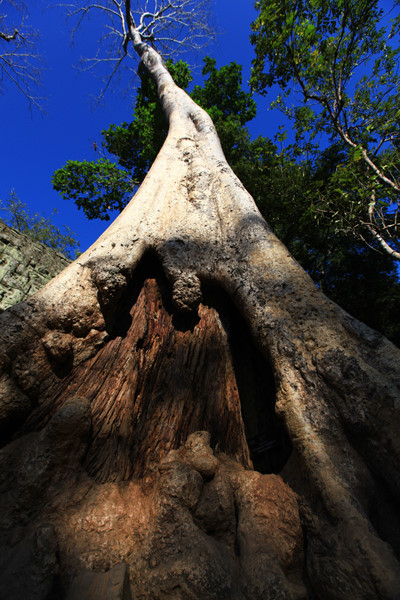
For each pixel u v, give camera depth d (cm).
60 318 293
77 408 239
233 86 1309
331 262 974
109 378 287
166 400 280
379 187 602
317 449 198
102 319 316
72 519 194
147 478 228
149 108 1224
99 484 222
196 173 511
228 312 361
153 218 414
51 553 172
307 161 939
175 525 189
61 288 310
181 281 339
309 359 234
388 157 738
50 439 222
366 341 229
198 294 338
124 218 400
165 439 257
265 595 153
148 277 380
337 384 209
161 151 586
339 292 923
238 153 1030
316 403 216
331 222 734
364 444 189
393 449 172
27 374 261
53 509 198
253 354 348
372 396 191
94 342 306
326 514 180
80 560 176
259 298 289
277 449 279
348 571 152
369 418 187
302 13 739
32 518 195
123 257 341
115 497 211
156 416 271
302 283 288
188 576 161
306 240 1001
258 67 850
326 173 929
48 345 271
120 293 320
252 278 311
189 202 467
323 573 159
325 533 173
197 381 300
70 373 286
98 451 242
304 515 192
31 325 279
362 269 918
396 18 645
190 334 331
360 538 158
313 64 771
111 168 1084
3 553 173
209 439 251
